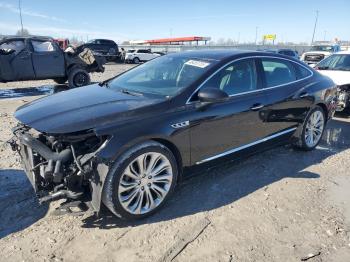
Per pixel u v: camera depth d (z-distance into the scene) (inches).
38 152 125.2
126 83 171.5
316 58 677.3
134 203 132.2
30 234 125.3
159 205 138.8
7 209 140.6
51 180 124.6
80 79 516.4
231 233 127.9
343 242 124.6
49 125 123.4
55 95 163.6
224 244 121.6
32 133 136.5
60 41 1368.1
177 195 154.3
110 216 137.3
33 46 472.4
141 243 121.3
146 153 130.3
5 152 202.2
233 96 161.8
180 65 167.5
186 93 145.2
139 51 1381.6
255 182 169.3
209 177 173.2
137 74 179.0
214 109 151.6
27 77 472.1
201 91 142.6
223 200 151.3
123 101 142.8
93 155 120.0
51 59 485.1
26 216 136.3
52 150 126.0
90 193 128.5
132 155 126.2
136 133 127.0
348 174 183.2
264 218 138.1
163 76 164.1
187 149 144.6
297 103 193.5
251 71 173.6
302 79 202.8
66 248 118.3
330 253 118.5
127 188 128.2
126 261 112.5
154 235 125.9
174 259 113.7
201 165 153.5
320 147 225.3
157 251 117.3
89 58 524.4
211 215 139.3
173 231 128.4
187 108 143.0
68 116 128.6
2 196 150.3
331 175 181.2
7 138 230.8
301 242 123.9
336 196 158.4
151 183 134.9
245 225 133.0
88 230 128.1
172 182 141.3
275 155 206.5
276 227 132.3
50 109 137.9
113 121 126.1
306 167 190.4
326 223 135.9
